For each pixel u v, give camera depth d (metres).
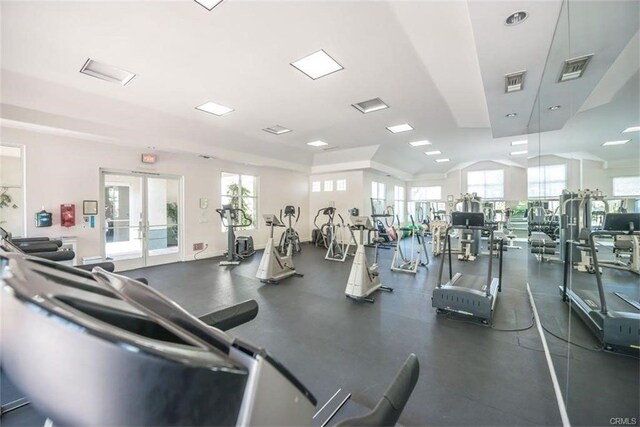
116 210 5.50
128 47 2.85
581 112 2.46
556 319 2.91
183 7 2.29
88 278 0.66
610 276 1.94
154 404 0.39
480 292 3.22
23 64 3.19
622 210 1.64
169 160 6.27
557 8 1.91
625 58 1.65
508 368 2.26
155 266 6.04
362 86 3.78
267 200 8.64
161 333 0.55
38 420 1.70
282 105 4.50
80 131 4.47
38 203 4.50
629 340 1.78
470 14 2.00
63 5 2.25
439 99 4.23
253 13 2.35
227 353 0.50
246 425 0.45
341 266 6.19
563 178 2.96
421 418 1.73
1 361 0.47
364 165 8.46
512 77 2.92
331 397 1.92
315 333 2.89
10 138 4.25
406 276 5.30
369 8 2.28
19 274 0.47
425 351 2.53
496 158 9.85
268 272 4.80
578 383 1.77
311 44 2.79
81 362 0.37
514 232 10.16
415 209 12.47
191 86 3.77
